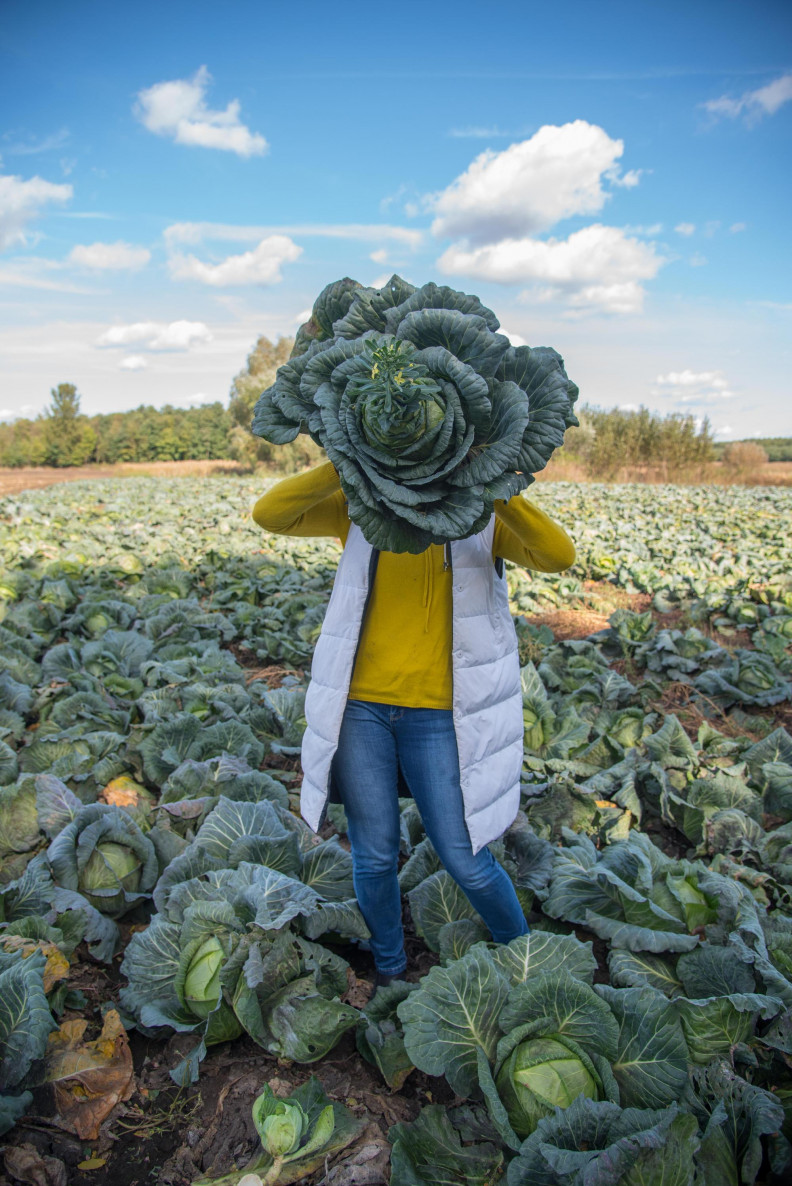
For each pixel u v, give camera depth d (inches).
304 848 132.4
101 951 113.0
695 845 153.4
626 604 388.5
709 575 433.1
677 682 257.9
